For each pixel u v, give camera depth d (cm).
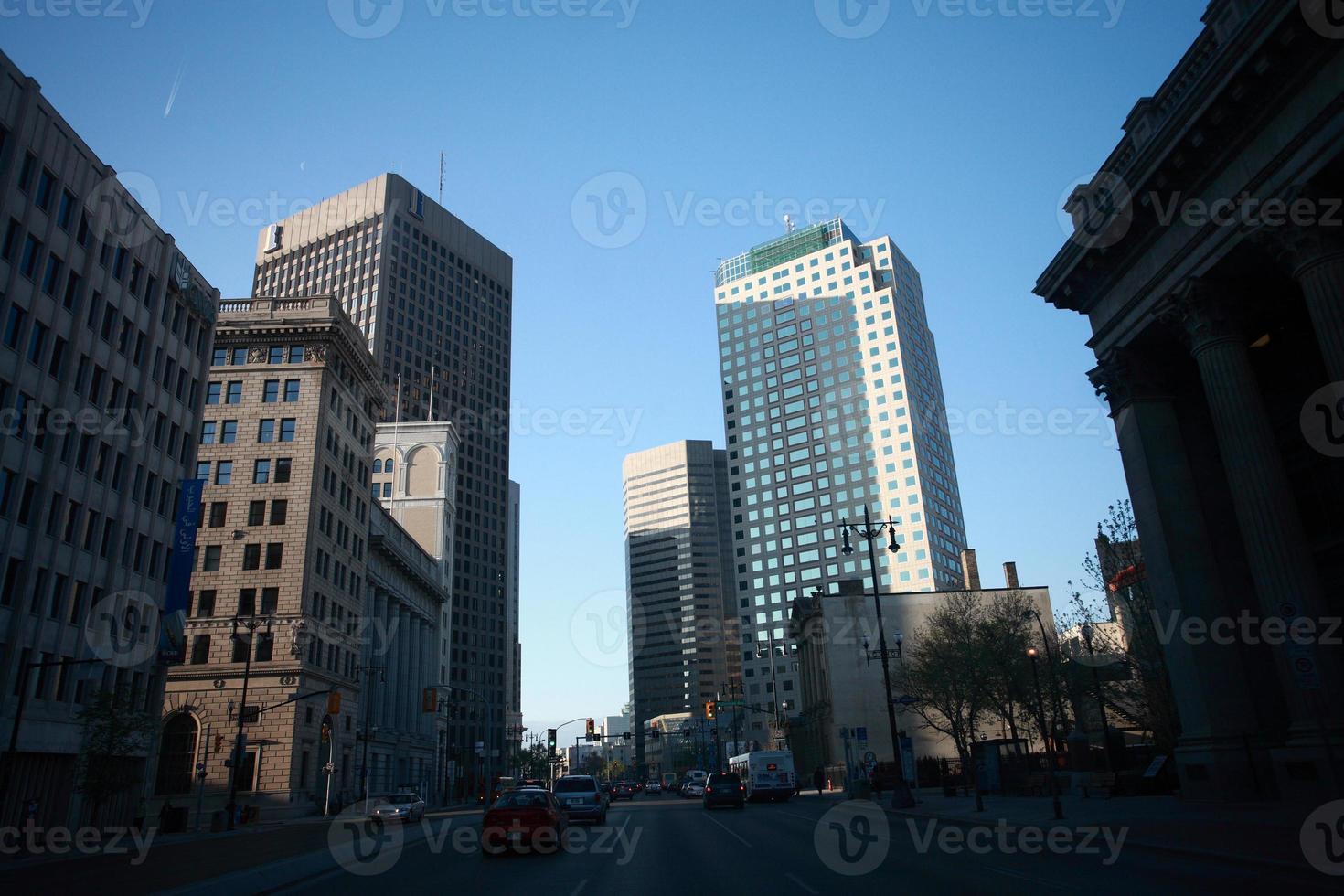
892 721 3884
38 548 3903
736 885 1503
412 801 4947
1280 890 1187
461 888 1566
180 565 4997
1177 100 2620
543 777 16175
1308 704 2178
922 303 19550
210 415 6762
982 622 5878
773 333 18412
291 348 6994
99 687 4356
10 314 3756
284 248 17362
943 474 17700
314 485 6625
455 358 17362
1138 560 4528
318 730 6450
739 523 17762
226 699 5947
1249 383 2478
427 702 5891
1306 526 2844
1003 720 6825
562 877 1708
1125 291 2950
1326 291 2105
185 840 3541
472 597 16325
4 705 3641
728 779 4838
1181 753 2683
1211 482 2961
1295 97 2147
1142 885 1284
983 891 1322
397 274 16425
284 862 1895
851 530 16388
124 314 4647
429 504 11919
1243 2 2302
